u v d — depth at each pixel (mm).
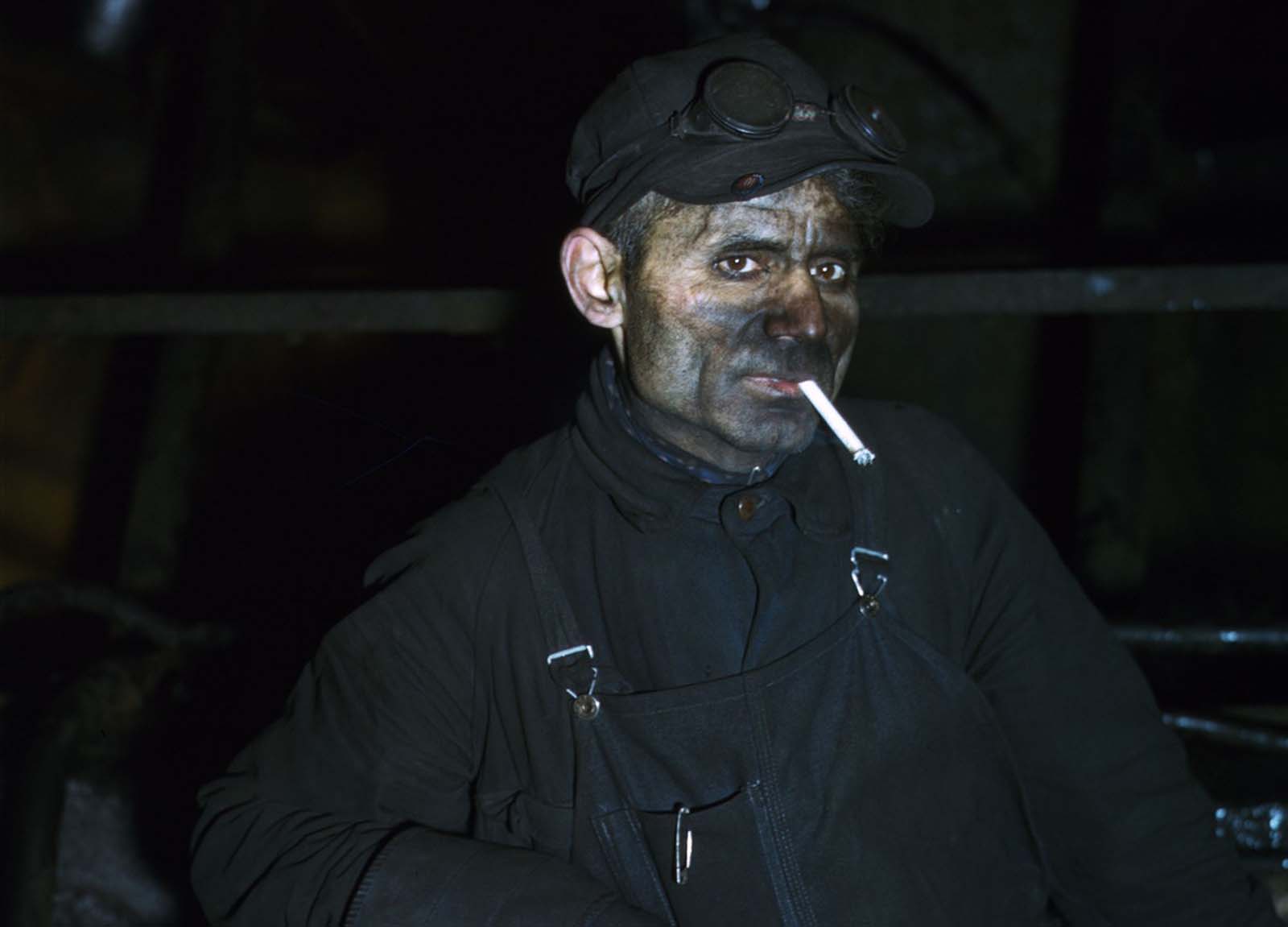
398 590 1340
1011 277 2867
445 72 4441
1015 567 1408
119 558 3016
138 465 3092
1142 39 3852
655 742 1267
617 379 1372
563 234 4383
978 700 1328
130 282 3846
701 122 1246
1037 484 4086
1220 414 4016
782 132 1257
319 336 3295
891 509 1362
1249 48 4363
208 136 3889
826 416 1234
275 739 1389
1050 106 4551
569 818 1302
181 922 2271
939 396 4254
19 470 3566
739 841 1265
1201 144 4578
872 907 1292
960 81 4574
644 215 1269
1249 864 2117
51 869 2037
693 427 1299
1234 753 2191
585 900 1204
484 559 1330
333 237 4430
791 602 1304
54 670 2521
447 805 1378
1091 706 1401
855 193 1298
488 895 1198
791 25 4637
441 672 1336
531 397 3066
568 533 1344
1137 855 1393
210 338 3256
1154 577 3730
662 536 1317
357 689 1340
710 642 1305
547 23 4383
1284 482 3932
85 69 4242
